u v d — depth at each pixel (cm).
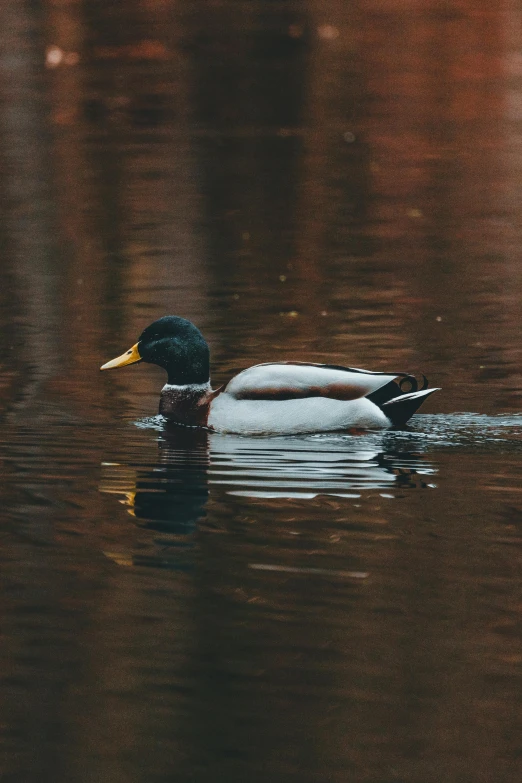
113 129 3559
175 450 1230
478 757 661
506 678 737
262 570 901
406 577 884
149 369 1580
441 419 1327
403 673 742
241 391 1318
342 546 947
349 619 816
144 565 914
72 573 902
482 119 3638
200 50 4512
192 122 3650
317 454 1212
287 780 645
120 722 695
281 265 2172
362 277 2078
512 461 1175
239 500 1066
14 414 1364
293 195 2788
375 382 1297
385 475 1135
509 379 1488
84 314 1852
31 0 4906
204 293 1973
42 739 676
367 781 640
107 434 1298
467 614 823
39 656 770
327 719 697
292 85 4072
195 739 669
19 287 2030
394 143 3356
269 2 5228
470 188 2831
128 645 784
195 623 814
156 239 2389
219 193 2817
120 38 4662
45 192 2831
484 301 1898
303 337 1705
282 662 760
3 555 939
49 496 1082
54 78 4141
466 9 5053
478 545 945
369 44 4578
